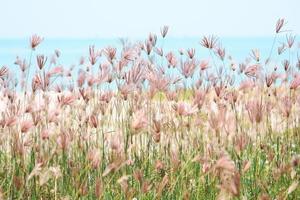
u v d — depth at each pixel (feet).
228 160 11.88
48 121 19.03
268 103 20.17
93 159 14.58
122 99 20.15
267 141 20.79
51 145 19.27
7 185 17.06
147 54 20.06
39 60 18.22
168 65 20.27
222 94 19.71
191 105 17.22
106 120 20.68
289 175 17.06
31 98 18.95
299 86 19.67
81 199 14.97
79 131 19.21
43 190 17.95
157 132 15.26
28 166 17.43
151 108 21.09
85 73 19.70
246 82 20.57
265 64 20.76
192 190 16.72
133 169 17.87
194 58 19.79
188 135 19.77
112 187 17.07
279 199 14.15
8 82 19.95
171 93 19.54
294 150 20.84
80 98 21.42
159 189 14.19
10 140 17.94
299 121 21.47
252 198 17.06
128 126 18.88
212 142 15.58
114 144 14.05
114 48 19.35
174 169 15.11
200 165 17.67
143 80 20.21
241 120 20.18
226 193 11.84
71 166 17.78
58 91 21.02
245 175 17.75
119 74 19.57
